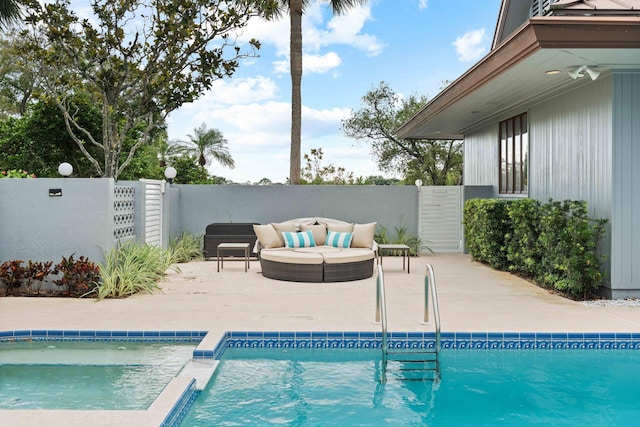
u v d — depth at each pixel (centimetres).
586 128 859
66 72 1277
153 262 925
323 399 462
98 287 789
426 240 1412
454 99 1013
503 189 1294
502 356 572
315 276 946
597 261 771
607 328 606
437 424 414
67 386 468
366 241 1070
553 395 471
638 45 641
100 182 846
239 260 1245
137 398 439
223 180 2541
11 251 842
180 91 1242
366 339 590
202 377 490
